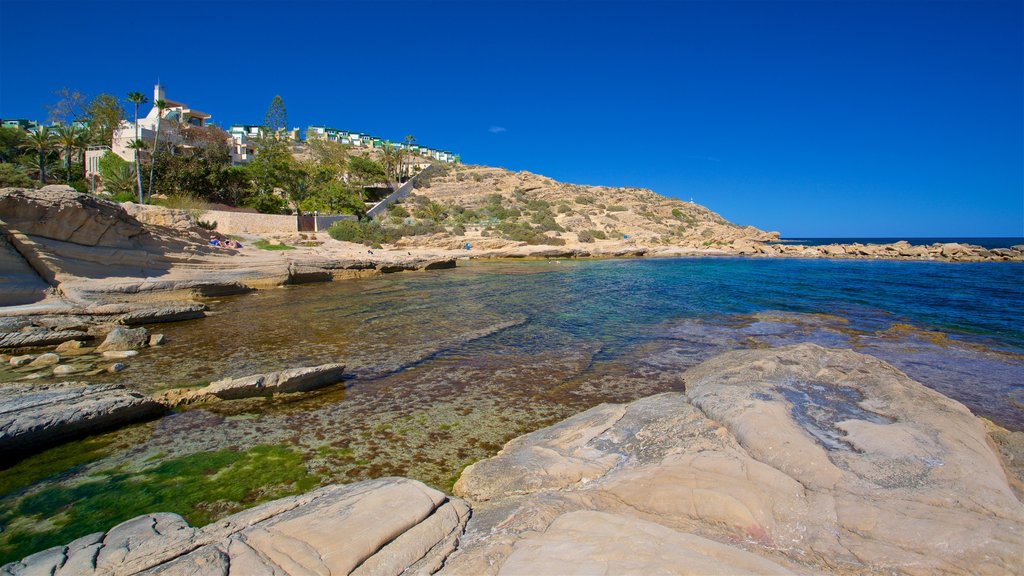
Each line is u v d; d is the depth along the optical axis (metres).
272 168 57.28
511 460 6.82
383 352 13.35
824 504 5.03
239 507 6.13
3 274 17.19
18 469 7.01
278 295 24.61
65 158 50.41
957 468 5.54
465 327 16.70
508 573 3.91
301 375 10.27
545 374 11.58
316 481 6.80
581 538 4.36
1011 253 57.47
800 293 26.70
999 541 4.25
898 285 30.84
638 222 92.75
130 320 16.39
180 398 9.34
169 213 31.34
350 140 140.12
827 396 8.30
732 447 6.36
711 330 16.48
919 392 8.25
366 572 4.15
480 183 104.44
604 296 25.20
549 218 82.12
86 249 19.94
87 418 8.06
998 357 13.11
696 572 3.71
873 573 4.09
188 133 59.28
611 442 7.10
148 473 6.96
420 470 7.13
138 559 4.31
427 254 47.62
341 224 52.97
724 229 99.75
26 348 13.45
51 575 4.07
